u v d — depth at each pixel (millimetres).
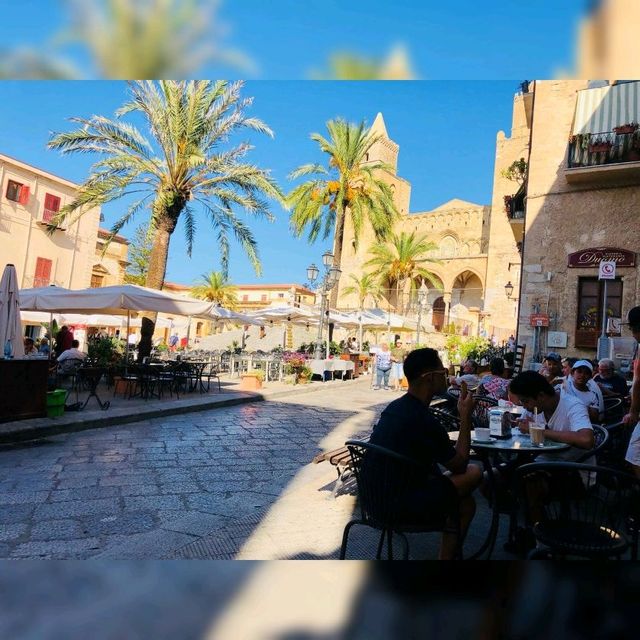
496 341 28812
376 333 39312
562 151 15172
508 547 3656
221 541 3768
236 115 15406
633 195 14086
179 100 14570
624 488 3100
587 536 2775
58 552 3639
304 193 25922
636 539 2959
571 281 14523
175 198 15203
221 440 7891
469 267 47094
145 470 5941
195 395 12828
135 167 15164
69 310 13961
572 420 3977
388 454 2977
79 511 4520
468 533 4047
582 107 14656
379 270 44281
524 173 19125
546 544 2721
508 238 42688
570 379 6164
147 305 12453
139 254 41062
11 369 7816
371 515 3121
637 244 13852
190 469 6062
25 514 4402
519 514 4348
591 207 14547
